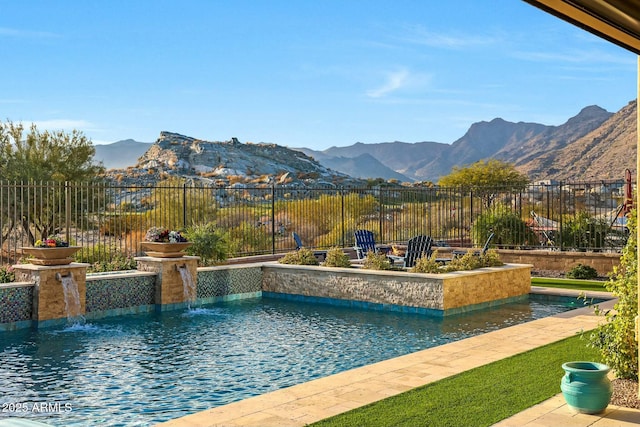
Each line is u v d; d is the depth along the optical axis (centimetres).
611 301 1191
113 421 579
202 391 679
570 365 554
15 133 2181
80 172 2202
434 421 502
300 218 2041
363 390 602
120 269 1329
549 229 1753
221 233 1468
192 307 1298
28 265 1095
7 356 845
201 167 10756
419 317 1153
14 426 370
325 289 1346
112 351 876
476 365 703
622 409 538
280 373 754
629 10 347
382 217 1978
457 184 3962
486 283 1262
